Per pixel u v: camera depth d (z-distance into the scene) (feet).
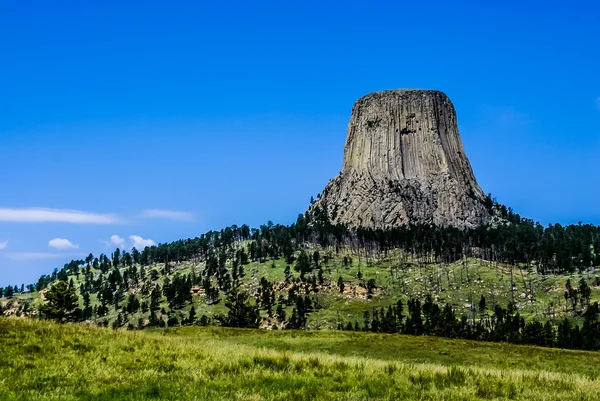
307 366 94.38
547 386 85.35
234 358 99.14
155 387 73.97
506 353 221.87
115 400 67.67
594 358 216.13
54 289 371.35
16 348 99.09
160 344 114.83
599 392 81.15
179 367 91.50
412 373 90.74
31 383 76.43
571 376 98.22
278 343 237.25
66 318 380.37
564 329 536.01
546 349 247.70
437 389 78.69
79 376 82.38
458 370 94.84
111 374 84.28
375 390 76.02
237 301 588.09
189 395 69.67
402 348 229.04
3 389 72.28
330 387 77.41
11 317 130.62
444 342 251.39
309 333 273.13
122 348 107.76
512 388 81.76
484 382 86.07
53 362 91.09
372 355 210.18
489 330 594.65
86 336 116.37
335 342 240.73
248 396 69.21
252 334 264.93
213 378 82.43
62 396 68.44
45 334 114.01
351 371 91.15
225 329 278.67
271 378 81.82
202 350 108.47
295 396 71.05
